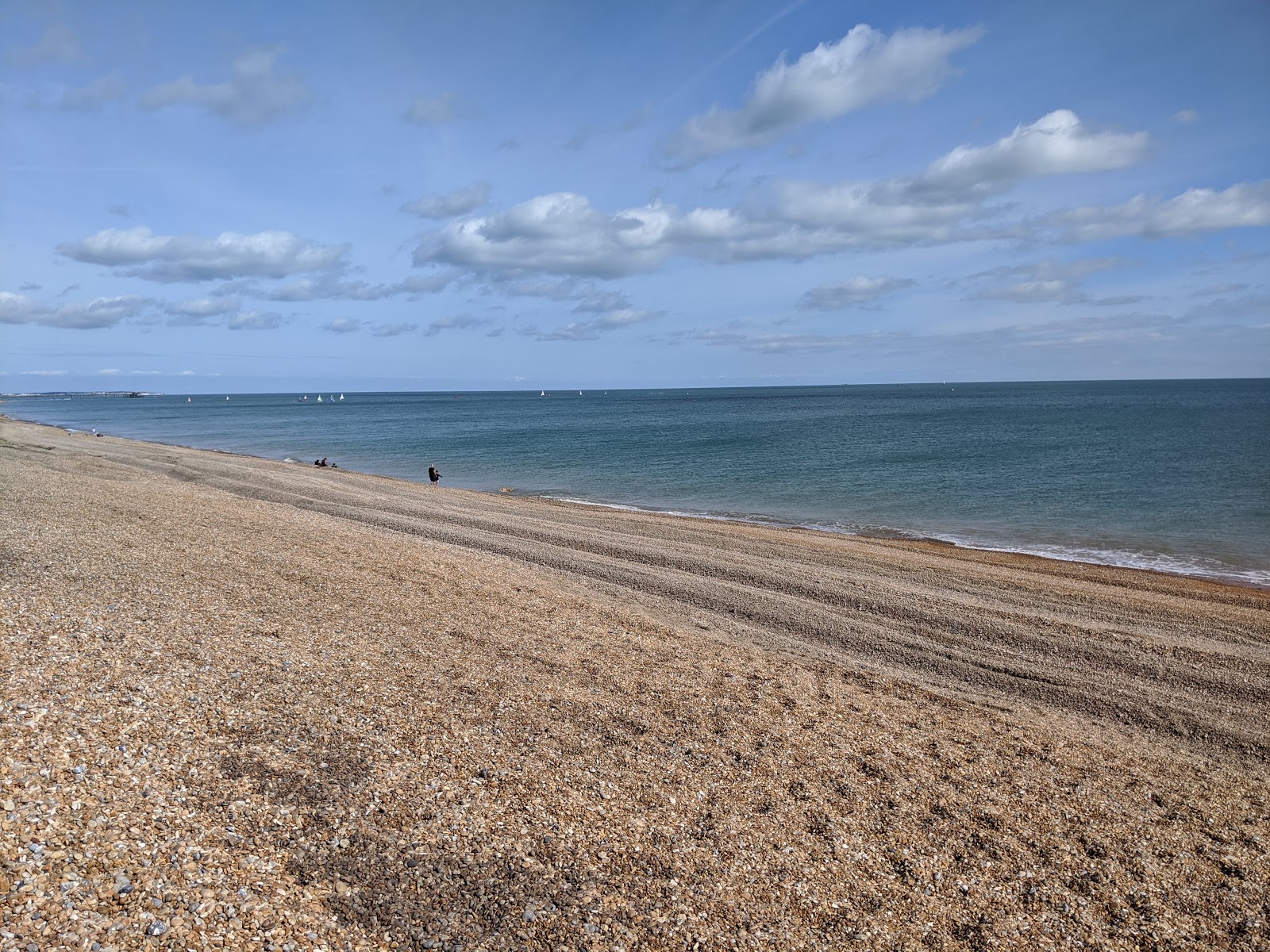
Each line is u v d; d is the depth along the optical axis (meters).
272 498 25.33
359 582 12.92
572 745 7.62
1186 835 7.09
